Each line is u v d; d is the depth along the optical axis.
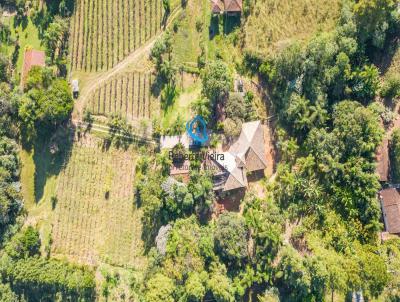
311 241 69.19
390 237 69.12
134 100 77.88
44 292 77.06
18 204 78.19
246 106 74.62
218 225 69.94
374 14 67.56
